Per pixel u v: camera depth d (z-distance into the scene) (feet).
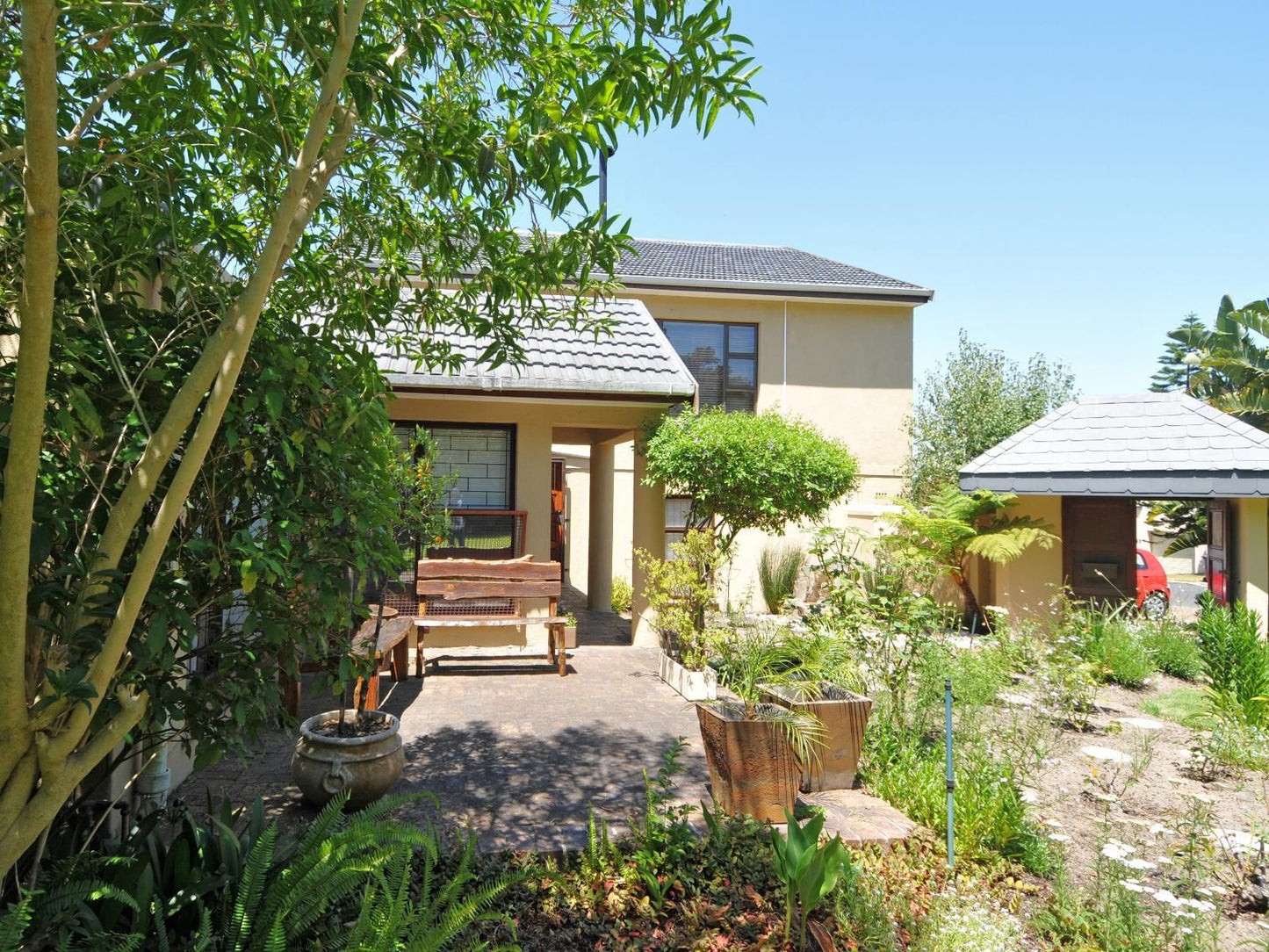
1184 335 58.13
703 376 48.11
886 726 18.69
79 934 8.31
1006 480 36.24
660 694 25.32
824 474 29.78
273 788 16.52
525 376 30.48
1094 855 14.32
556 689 25.86
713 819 13.46
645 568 31.14
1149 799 17.49
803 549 44.80
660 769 17.85
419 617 27.76
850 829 14.71
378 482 11.12
